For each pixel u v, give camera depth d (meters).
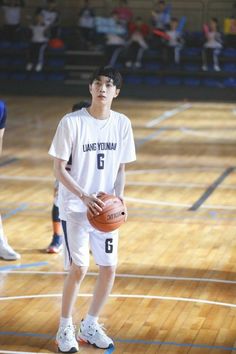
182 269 9.14
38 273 8.93
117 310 7.66
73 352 6.55
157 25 30.08
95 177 6.52
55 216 9.74
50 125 21.75
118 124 6.53
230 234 10.82
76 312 7.59
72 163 6.47
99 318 7.42
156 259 9.52
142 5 31.42
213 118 23.94
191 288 8.44
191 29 31.44
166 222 11.43
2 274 8.87
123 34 29.86
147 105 27.09
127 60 30.17
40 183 14.13
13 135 19.91
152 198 13.00
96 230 6.45
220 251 9.95
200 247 10.12
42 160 16.50
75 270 6.47
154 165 16.11
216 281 8.70
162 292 8.27
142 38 29.88
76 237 6.43
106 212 6.25
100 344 6.66
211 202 12.79
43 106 26.31
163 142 19.19
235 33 30.17
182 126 22.08
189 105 27.39
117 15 29.86
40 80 29.73
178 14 31.42
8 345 6.71
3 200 12.73
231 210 12.26
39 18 29.92
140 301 7.96
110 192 6.63
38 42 29.97
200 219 11.65
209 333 7.08
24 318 7.41
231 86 29.05
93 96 6.42
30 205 12.40
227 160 16.81
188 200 12.91
